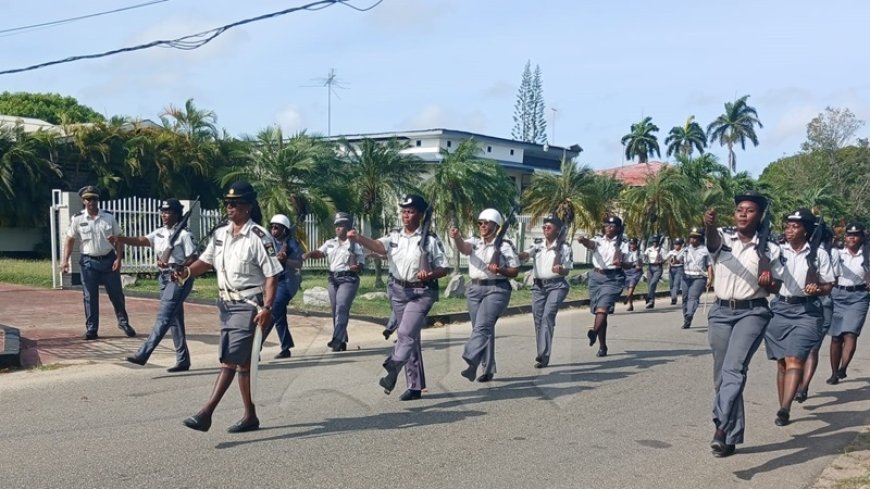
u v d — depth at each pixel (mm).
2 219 25828
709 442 6773
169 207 8984
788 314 7258
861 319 9391
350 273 10695
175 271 7520
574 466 6000
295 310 14625
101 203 18828
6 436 6324
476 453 6238
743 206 6191
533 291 9930
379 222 20406
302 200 18922
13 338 9836
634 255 18625
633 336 13523
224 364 6289
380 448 6262
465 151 19688
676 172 24938
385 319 13852
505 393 8414
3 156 25500
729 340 6316
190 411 7219
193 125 28500
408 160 20344
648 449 6520
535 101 66625
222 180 20125
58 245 18297
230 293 6254
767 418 7773
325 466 5758
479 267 8484
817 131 49562
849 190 47031
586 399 8273
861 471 6109
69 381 8406
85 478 5355
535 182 22562
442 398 8094
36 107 45312
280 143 19266
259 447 6156
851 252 9414
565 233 9742
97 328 10891
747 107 59281
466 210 18875
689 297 14891
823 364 11195
